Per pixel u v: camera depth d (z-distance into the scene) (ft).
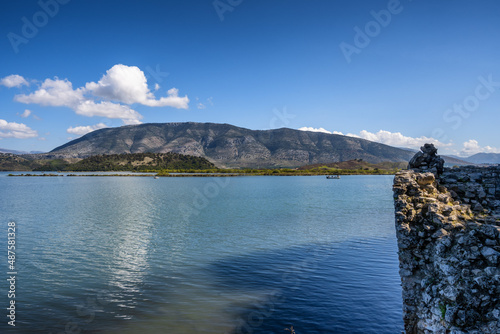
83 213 257.75
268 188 575.38
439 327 37.65
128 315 72.08
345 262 109.91
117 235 165.17
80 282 93.09
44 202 348.79
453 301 36.76
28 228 188.65
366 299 79.10
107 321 69.15
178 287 89.04
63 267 107.96
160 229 182.91
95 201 359.66
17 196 426.51
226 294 83.76
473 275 37.58
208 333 63.98
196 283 92.07
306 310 73.46
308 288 86.74
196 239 153.48
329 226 185.98
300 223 198.49
